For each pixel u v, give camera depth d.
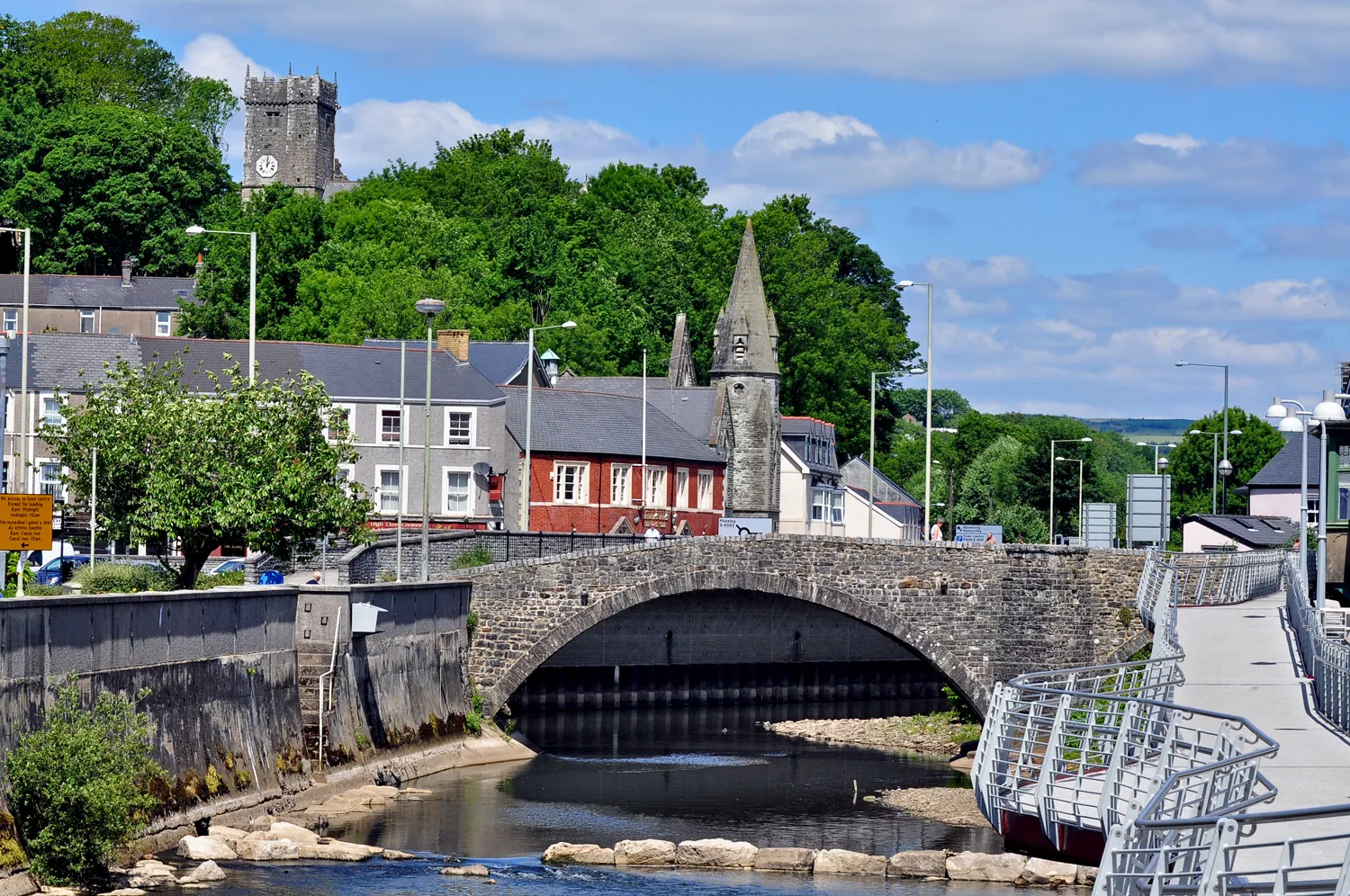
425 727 55.62
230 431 52.62
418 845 41.62
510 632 61.56
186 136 140.88
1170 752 30.06
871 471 96.81
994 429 178.50
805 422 125.12
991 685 65.25
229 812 41.28
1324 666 38.72
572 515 94.44
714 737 69.19
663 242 139.25
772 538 63.62
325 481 54.22
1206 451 141.00
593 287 133.25
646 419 102.25
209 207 139.88
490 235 136.38
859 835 45.34
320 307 115.50
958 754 64.06
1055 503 157.50
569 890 35.94
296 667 47.72
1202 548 91.62
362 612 48.75
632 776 56.03
